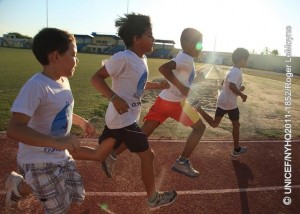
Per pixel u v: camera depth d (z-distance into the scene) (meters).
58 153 2.22
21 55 35.75
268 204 3.47
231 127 6.83
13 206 2.65
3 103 7.61
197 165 4.49
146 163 2.87
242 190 3.78
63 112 2.20
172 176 4.04
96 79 2.74
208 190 3.71
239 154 4.76
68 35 2.20
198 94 12.25
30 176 2.13
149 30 2.90
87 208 3.12
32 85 2.02
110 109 2.92
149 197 2.91
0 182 3.53
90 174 3.91
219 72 31.80
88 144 5.04
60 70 2.18
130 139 2.84
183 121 3.61
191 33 3.54
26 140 1.86
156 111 3.72
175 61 3.51
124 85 2.84
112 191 3.51
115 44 78.19
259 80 25.19
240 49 4.49
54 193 2.17
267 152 5.26
